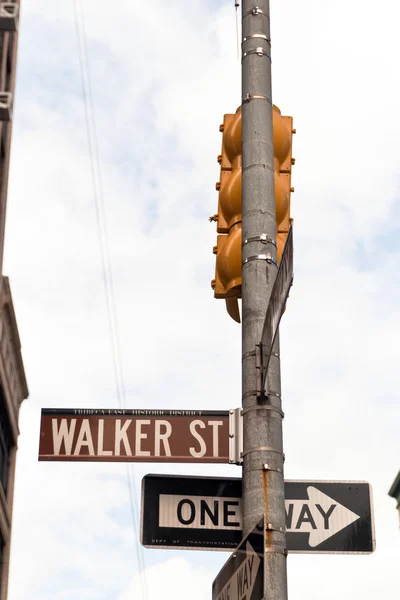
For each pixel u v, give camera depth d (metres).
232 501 9.90
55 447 10.27
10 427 56.19
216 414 10.30
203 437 10.19
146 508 9.83
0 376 53.00
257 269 9.88
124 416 10.39
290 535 9.66
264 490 8.99
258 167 10.37
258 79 10.83
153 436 10.26
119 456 10.17
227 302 10.65
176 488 9.94
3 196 50.81
